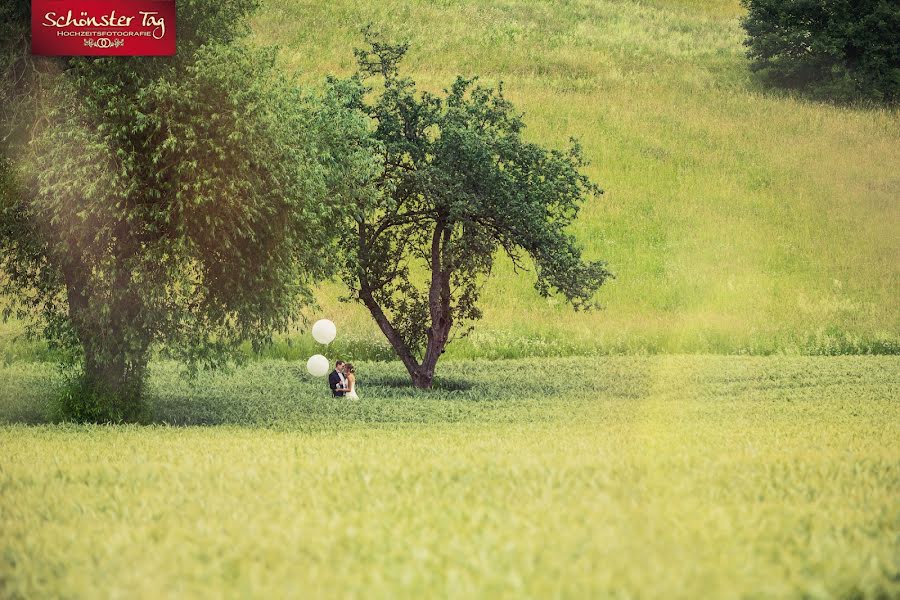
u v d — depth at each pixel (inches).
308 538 1021.2
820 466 1609.3
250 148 2878.9
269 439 2242.9
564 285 4340.6
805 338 5905.5
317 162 3171.8
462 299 4463.6
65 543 1055.0
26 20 2908.5
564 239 4357.8
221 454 1836.9
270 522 1120.2
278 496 1294.3
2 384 3902.6
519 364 5226.4
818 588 834.8
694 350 5856.3
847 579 885.8
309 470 1541.6
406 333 4453.7
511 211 4247.0
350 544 989.8
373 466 1568.7
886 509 1238.3
